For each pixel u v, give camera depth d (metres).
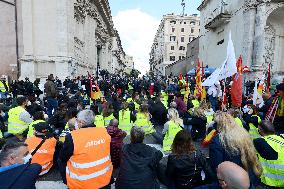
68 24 27.20
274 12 26.09
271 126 4.38
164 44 91.56
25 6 26.16
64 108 7.57
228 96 10.62
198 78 11.27
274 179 4.30
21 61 26.19
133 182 3.68
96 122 7.78
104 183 3.55
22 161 2.81
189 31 90.44
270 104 7.72
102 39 54.88
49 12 26.64
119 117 8.67
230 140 3.35
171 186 3.86
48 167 5.52
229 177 1.91
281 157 4.20
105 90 20.25
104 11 51.78
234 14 29.34
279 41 27.67
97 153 3.47
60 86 21.48
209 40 38.91
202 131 8.09
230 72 7.21
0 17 25.84
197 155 3.69
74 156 3.38
